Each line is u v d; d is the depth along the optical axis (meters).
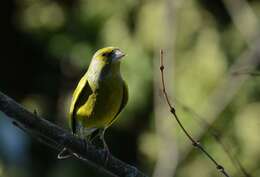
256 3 17.22
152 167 17.17
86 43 18.34
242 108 16.47
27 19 18.86
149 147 17.23
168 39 12.09
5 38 19.86
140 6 17.45
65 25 18.61
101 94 8.71
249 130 16.20
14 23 19.66
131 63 17.47
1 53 20.06
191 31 16.95
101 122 8.83
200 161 16.09
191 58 16.84
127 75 17.58
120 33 17.69
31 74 19.75
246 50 16.36
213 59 16.69
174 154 10.38
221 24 17.19
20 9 19.39
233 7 16.03
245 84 16.61
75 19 18.45
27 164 17.70
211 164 16.00
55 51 18.70
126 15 17.69
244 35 15.77
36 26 18.80
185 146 14.09
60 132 6.86
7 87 19.97
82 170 17.98
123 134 18.39
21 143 17.56
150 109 17.62
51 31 18.72
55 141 6.87
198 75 16.69
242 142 16.20
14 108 6.64
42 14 18.73
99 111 8.75
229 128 16.22
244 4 15.99
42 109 19.11
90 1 18.23
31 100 19.34
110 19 17.89
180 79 16.75
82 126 8.85
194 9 17.05
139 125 17.98
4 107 6.63
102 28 17.97
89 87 8.74
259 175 16.19
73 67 19.06
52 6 18.69
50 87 19.41
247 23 15.79
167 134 10.77
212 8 17.22
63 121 18.95
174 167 10.16
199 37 16.95
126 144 18.50
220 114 15.64
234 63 14.87
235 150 13.95
